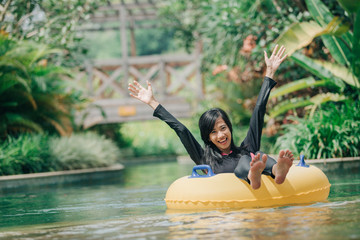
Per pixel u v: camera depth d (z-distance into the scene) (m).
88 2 12.19
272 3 10.69
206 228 3.43
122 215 4.48
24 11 11.44
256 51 10.78
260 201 4.29
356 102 8.75
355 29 8.51
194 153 5.13
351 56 8.80
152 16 21.61
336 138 8.08
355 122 8.29
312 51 10.59
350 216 3.51
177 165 14.87
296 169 4.64
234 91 15.05
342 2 8.33
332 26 8.12
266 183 4.36
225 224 3.53
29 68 11.14
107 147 12.61
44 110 12.14
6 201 6.63
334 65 8.96
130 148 20.95
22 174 9.31
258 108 5.01
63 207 5.54
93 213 4.80
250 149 4.92
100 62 19.98
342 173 7.65
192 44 17.64
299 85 9.05
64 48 11.91
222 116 4.86
